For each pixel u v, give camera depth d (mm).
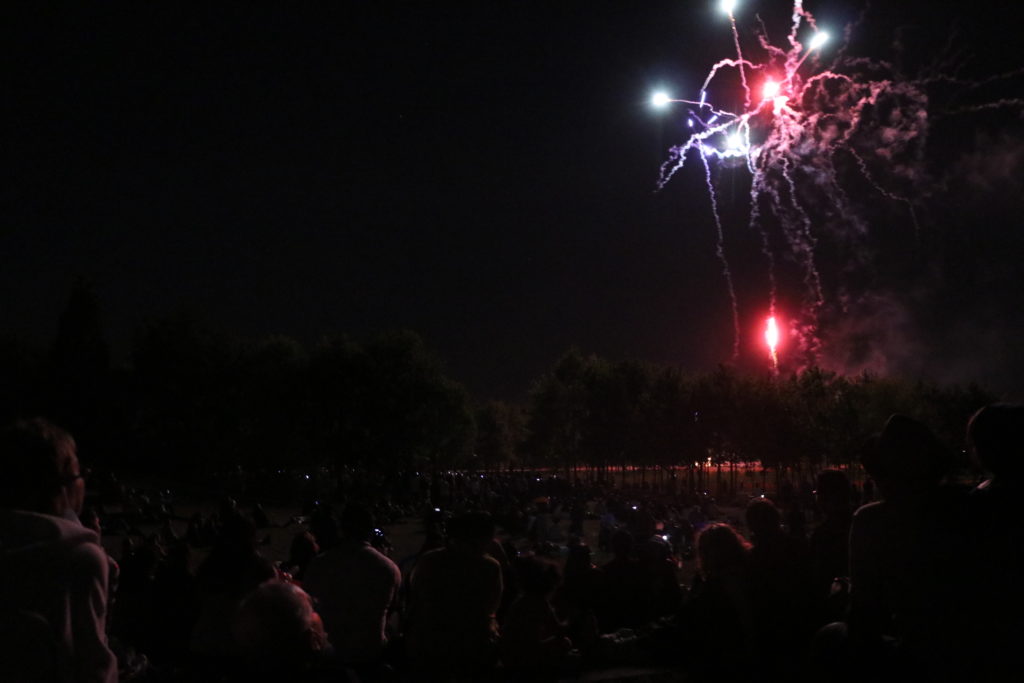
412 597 6395
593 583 7992
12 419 3070
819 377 76750
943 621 3170
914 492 3357
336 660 4961
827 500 5984
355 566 6355
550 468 112688
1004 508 3189
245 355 74688
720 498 58594
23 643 2574
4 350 71250
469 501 44375
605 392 86875
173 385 72625
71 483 3043
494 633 6375
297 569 8844
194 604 7754
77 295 71250
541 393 95375
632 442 83500
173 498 49750
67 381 68750
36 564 2643
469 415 74688
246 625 4125
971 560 3148
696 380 85188
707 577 5879
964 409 70250
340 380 67625
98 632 2754
